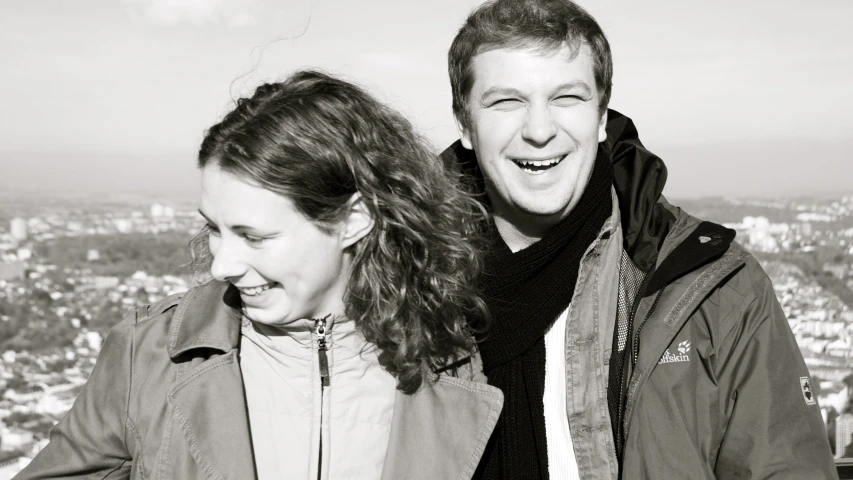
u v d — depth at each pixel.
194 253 1.46
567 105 1.56
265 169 1.18
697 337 1.50
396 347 1.40
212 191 1.22
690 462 1.44
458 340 1.50
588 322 1.60
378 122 1.38
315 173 1.23
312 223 1.25
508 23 1.54
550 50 1.52
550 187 1.58
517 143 1.58
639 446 1.47
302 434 1.32
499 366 1.66
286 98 1.28
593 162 1.62
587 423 1.56
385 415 1.38
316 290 1.28
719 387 1.49
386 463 1.34
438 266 1.47
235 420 1.31
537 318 1.62
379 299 1.38
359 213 1.36
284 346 1.35
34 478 1.32
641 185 1.64
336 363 1.37
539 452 1.60
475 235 1.64
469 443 1.42
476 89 1.61
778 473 1.42
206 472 1.29
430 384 1.45
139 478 1.32
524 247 1.75
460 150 1.89
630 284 1.60
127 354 1.37
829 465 1.43
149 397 1.33
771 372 1.47
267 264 1.22
